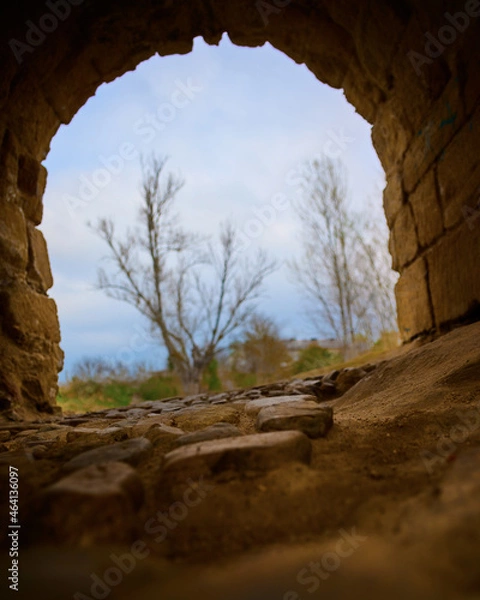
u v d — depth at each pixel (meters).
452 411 2.27
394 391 3.23
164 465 1.73
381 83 5.36
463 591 0.86
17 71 4.89
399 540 1.07
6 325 4.99
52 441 2.90
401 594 0.86
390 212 6.06
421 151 4.86
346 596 0.88
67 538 1.21
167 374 15.72
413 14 4.29
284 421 2.18
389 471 1.66
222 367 17.70
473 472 1.33
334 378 5.05
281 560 1.08
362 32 5.13
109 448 2.02
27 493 1.66
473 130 3.78
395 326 11.76
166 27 5.87
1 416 4.62
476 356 2.86
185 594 0.95
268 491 1.53
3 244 5.03
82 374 13.26
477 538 0.98
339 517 1.36
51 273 6.35
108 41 5.71
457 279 4.23
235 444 1.76
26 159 5.54
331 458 1.86
